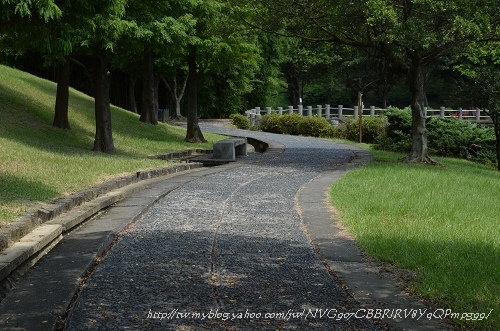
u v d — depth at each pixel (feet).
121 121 98.07
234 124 163.84
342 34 75.87
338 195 42.47
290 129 143.64
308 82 243.19
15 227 26.99
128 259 26.03
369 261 25.82
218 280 22.86
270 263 25.40
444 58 178.91
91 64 141.38
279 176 56.03
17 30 39.55
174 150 82.79
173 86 187.21
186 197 43.32
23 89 91.81
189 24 79.05
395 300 20.54
